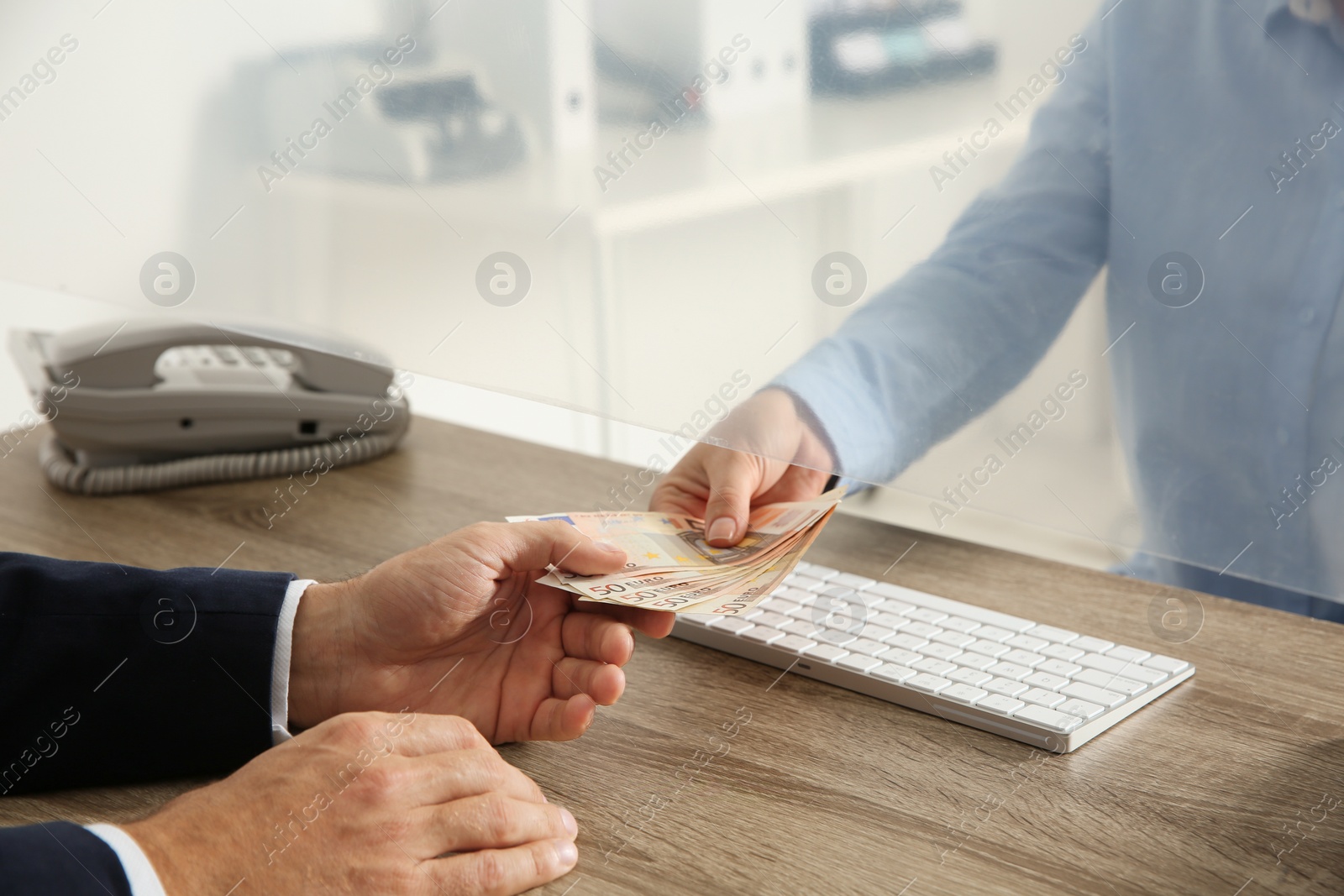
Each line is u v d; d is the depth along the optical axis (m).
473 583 0.81
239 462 1.38
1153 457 0.80
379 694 0.83
